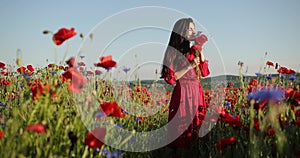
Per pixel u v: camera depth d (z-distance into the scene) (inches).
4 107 174.4
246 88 200.1
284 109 129.3
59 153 107.3
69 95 146.4
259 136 116.2
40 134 108.1
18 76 212.2
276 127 109.1
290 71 187.2
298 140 123.8
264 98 112.0
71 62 116.7
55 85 120.6
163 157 152.1
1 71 223.9
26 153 107.0
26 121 126.0
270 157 118.0
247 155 124.3
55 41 113.7
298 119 129.1
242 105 192.9
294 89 138.2
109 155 107.9
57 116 117.7
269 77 188.4
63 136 112.4
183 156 152.6
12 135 104.0
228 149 130.3
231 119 126.6
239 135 146.5
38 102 112.1
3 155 97.8
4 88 211.8
